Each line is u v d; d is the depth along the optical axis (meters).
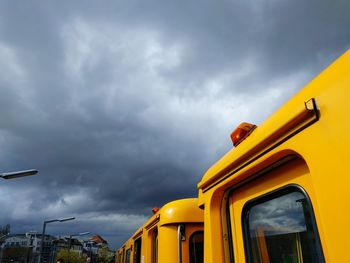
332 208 1.57
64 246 71.69
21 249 53.25
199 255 4.15
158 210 5.20
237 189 2.63
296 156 1.98
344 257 1.48
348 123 1.55
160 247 4.36
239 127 2.50
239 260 2.53
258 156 2.20
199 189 3.18
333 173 1.59
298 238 1.98
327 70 1.76
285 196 2.12
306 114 1.80
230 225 2.69
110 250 80.94
